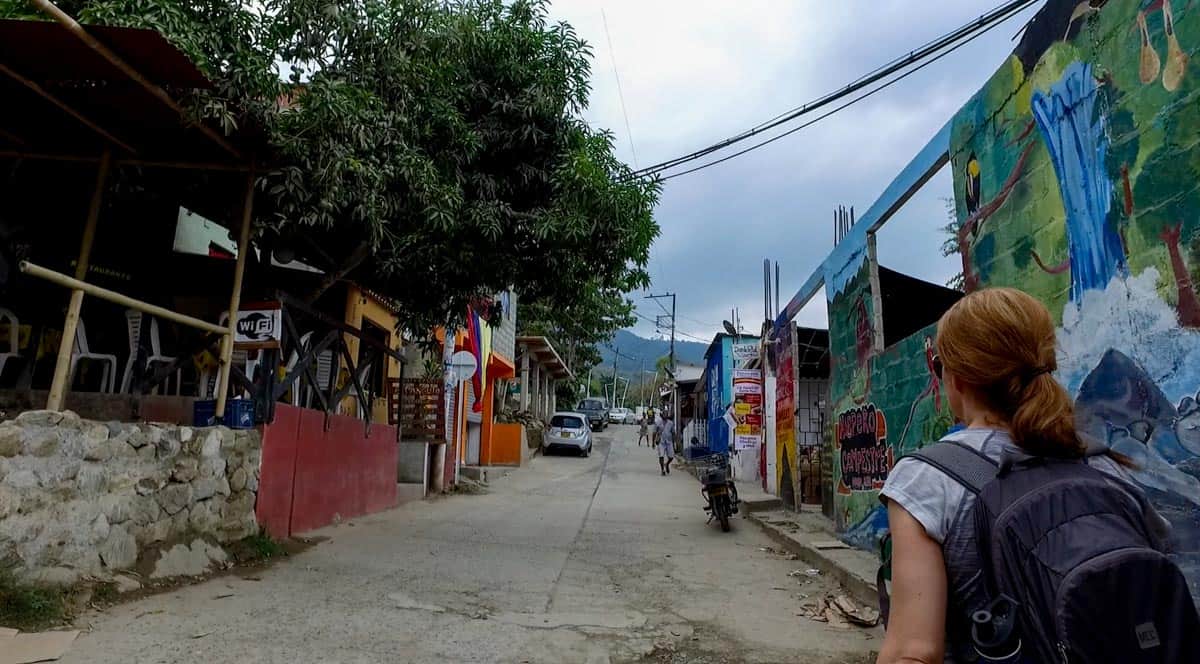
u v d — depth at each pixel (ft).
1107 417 14.32
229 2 19.93
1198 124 12.16
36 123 19.56
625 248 28.84
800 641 16.83
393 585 19.54
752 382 62.23
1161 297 12.91
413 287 30.27
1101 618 3.74
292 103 22.80
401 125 23.75
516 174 28.37
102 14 16.57
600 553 27.07
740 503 42.37
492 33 27.76
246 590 17.74
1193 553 12.07
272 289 24.13
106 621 14.26
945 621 4.46
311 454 26.96
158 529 18.02
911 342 24.63
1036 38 16.94
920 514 4.59
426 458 43.68
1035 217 16.98
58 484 14.94
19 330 24.00
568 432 87.30
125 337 26.86
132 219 25.63
